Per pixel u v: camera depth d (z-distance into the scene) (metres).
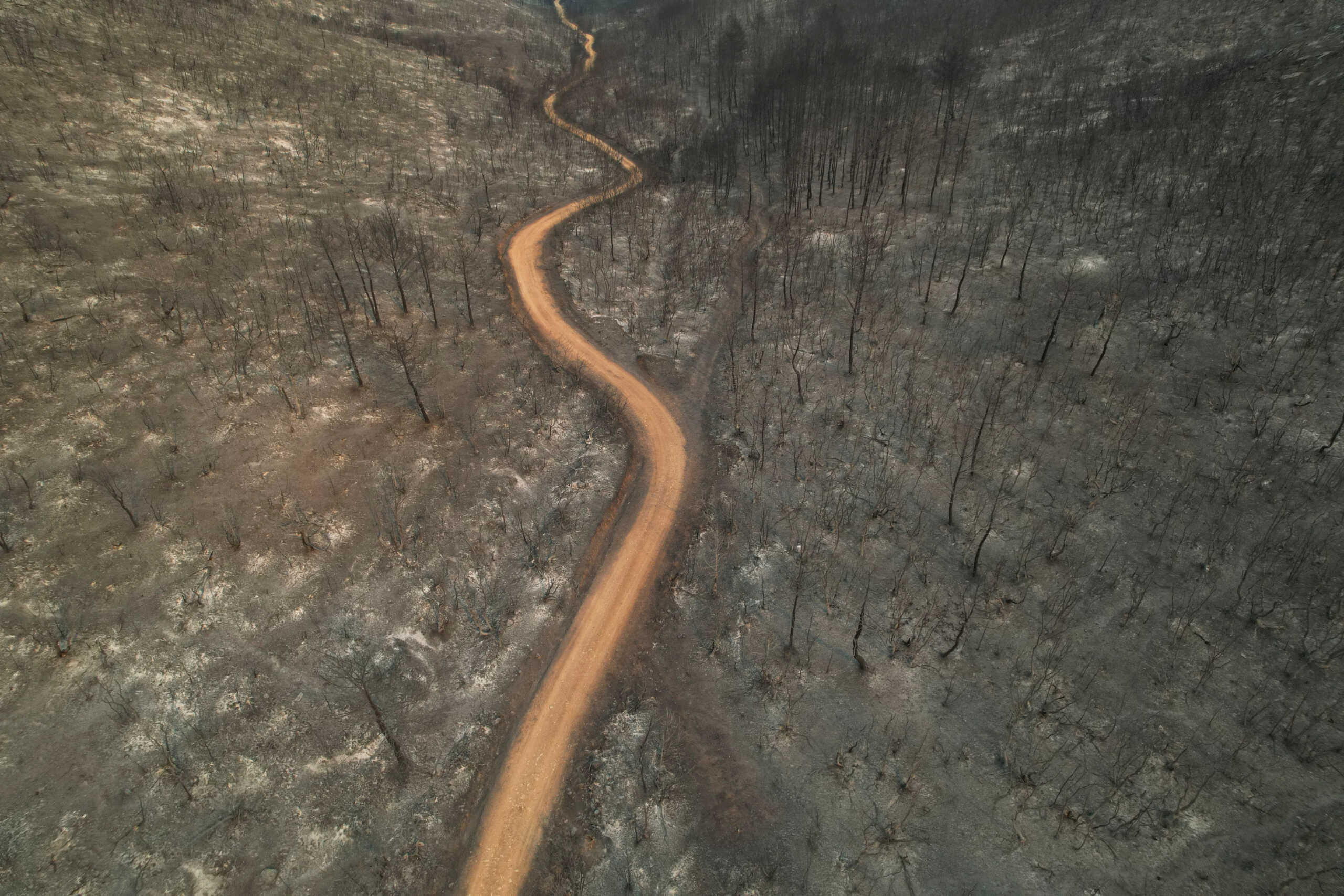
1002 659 27.83
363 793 25.00
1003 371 40.09
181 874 22.31
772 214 66.06
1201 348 36.78
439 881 23.30
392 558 32.56
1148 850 22.17
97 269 42.34
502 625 30.89
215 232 49.22
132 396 36.03
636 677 29.31
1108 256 44.84
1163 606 28.09
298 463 35.72
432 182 67.12
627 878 23.30
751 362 46.44
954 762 25.25
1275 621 26.58
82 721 24.89
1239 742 23.94
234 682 27.06
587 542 35.12
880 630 29.81
